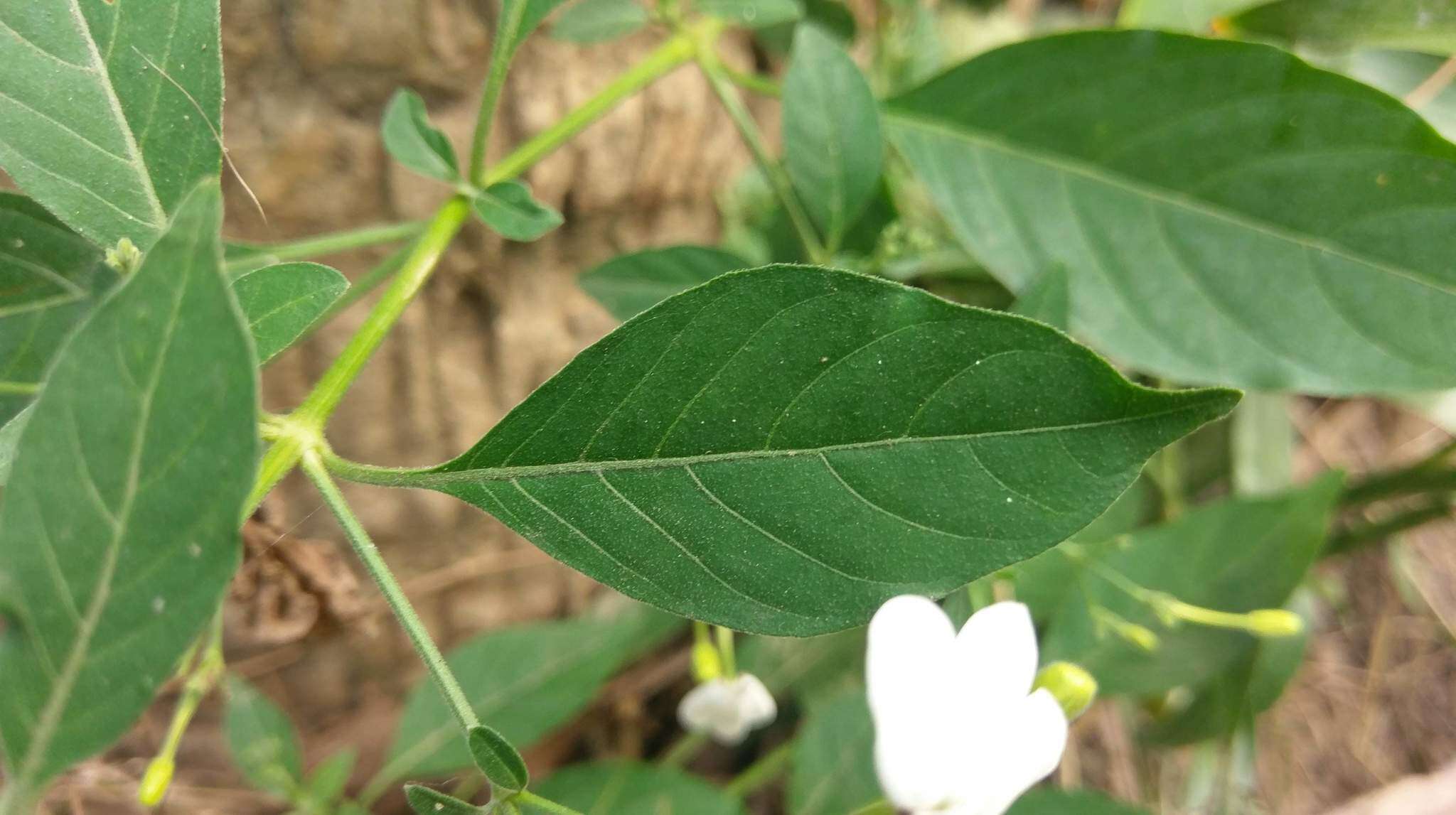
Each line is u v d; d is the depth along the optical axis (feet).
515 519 0.75
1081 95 1.03
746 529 0.73
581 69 1.21
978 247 1.06
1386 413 2.03
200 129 0.77
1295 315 0.99
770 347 0.71
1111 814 1.21
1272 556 1.18
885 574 0.72
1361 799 1.90
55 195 0.75
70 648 0.63
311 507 1.27
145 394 0.61
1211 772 1.65
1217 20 1.06
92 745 0.63
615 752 1.70
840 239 1.02
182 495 0.61
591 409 0.73
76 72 0.76
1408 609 2.03
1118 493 0.69
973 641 0.73
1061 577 1.22
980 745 0.71
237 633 1.34
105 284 0.87
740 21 1.03
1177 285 1.02
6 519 0.63
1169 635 1.19
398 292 0.85
